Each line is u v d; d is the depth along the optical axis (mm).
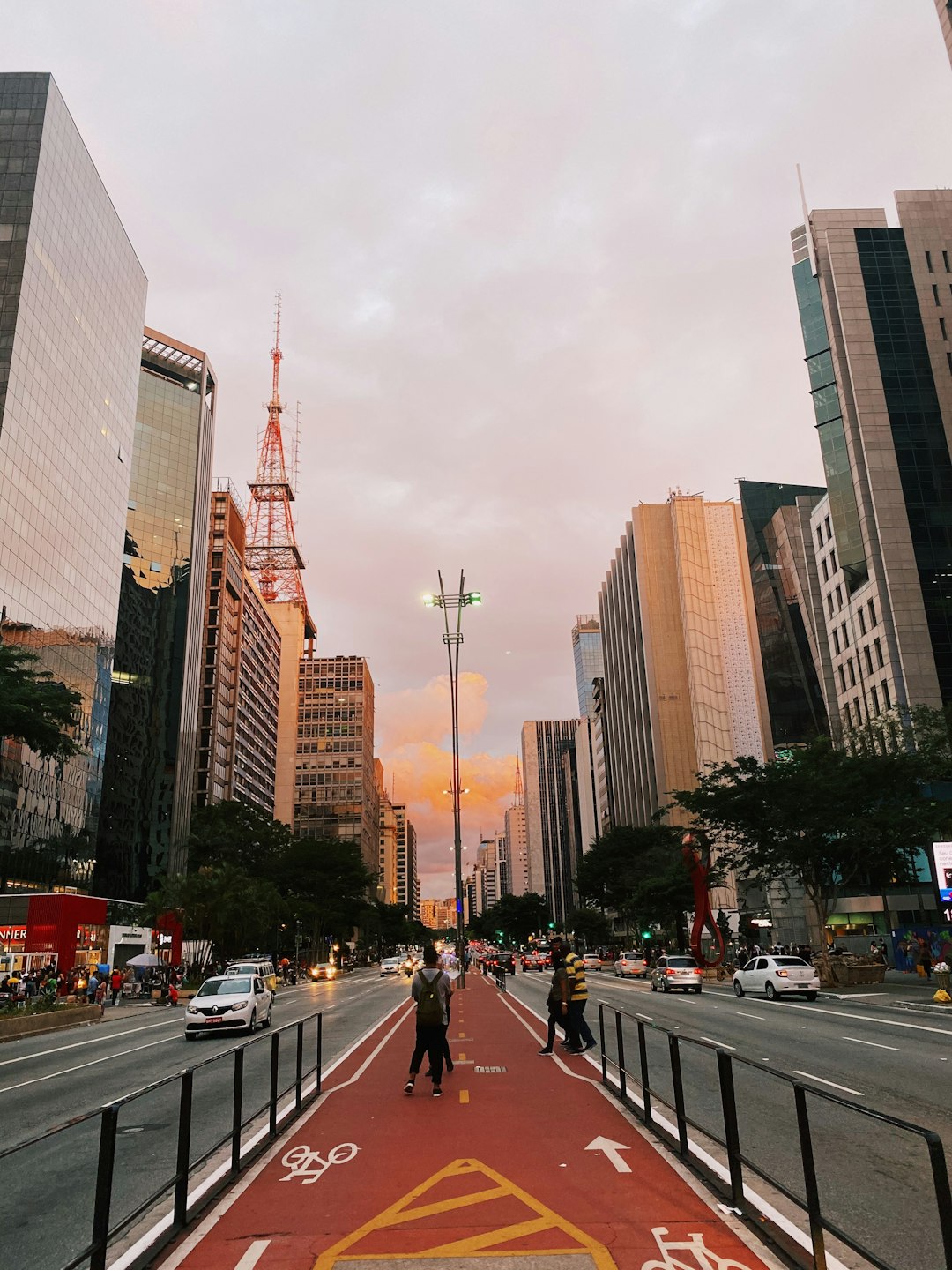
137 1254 5598
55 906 46500
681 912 69750
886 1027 20312
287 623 193625
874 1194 6777
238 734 141750
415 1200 6520
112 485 90625
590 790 199500
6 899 50781
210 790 126125
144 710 106500
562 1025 15656
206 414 129375
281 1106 10789
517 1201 6434
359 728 186625
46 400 76438
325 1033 20922
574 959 15719
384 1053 15992
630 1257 5285
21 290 72562
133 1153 8773
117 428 92125
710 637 116875
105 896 96062
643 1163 7496
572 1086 11797
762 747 113125
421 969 11492
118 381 92438
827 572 85875
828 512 84812
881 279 83938
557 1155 7801
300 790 183375
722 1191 6586
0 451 68625
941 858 36906
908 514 76562
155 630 110875
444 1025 11383
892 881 44844
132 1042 22328
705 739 111812
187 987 51000
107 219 89938
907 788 39031
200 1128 9828
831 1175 7344
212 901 59656
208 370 130000
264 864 96375
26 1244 6039
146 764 105438
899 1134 8875
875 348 81688
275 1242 5691
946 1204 3732
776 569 103438
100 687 87438
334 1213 6277
